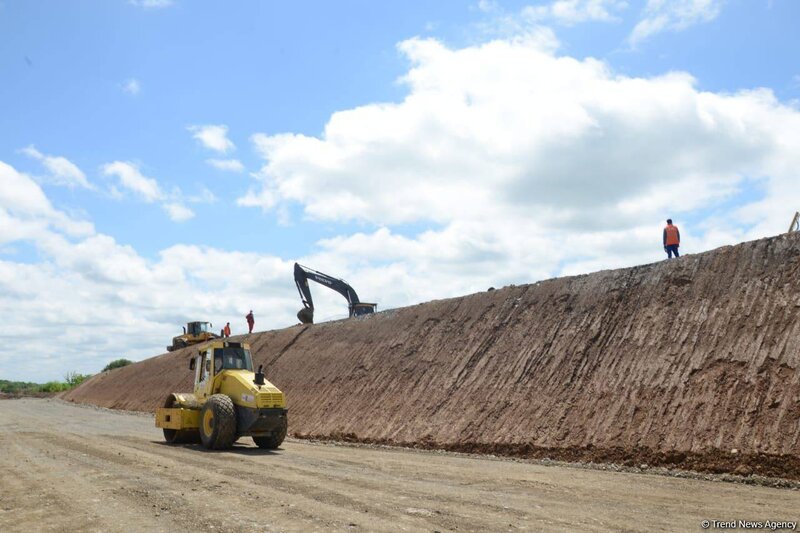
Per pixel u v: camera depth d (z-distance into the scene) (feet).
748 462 38.17
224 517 23.91
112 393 147.64
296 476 34.58
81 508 25.94
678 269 57.21
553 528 22.97
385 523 23.04
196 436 57.67
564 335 59.77
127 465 38.88
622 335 55.06
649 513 26.55
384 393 70.59
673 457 41.60
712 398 43.83
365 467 40.09
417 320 80.53
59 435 61.31
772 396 41.16
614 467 42.98
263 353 105.81
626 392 49.29
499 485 33.65
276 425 52.11
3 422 80.18
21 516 24.72
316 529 22.02
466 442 54.70
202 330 157.69
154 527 22.53
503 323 67.72
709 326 49.47
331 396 77.92
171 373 132.67
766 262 51.01
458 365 66.49
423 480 34.65
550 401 53.62
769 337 45.03
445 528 22.52
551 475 38.45
